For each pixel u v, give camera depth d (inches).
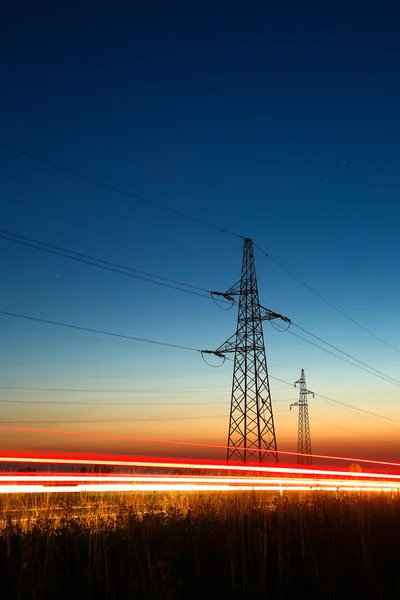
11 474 964.0
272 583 381.1
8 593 344.5
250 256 1915.6
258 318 1833.2
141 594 338.6
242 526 468.8
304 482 1456.7
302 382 2967.5
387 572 408.2
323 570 398.6
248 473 1526.8
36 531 470.0
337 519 565.6
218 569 399.5
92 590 353.4
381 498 859.4
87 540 449.4
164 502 774.5
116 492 917.8
